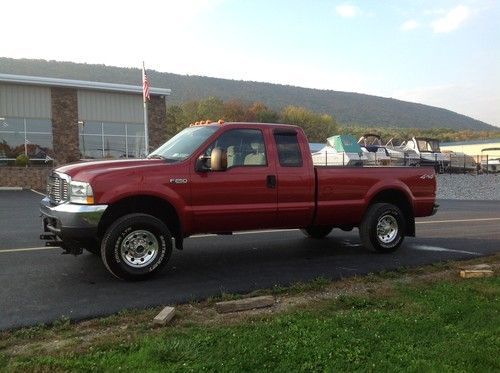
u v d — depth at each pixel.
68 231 6.29
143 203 6.83
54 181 6.86
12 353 4.18
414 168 9.08
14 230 11.16
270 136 7.58
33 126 28.44
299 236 10.57
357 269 7.50
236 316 5.26
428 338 4.59
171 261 7.94
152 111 32.03
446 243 10.00
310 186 7.82
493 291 6.19
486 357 4.14
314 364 3.99
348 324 4.94
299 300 5.91
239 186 7.20
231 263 7.84
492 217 15.23
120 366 3.89
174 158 7.09
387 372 3.89
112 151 30.86
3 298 5.77
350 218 8.41
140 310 5.36
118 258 6.44
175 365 3.91
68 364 3.90
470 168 36.66
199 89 148.50
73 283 6.46
